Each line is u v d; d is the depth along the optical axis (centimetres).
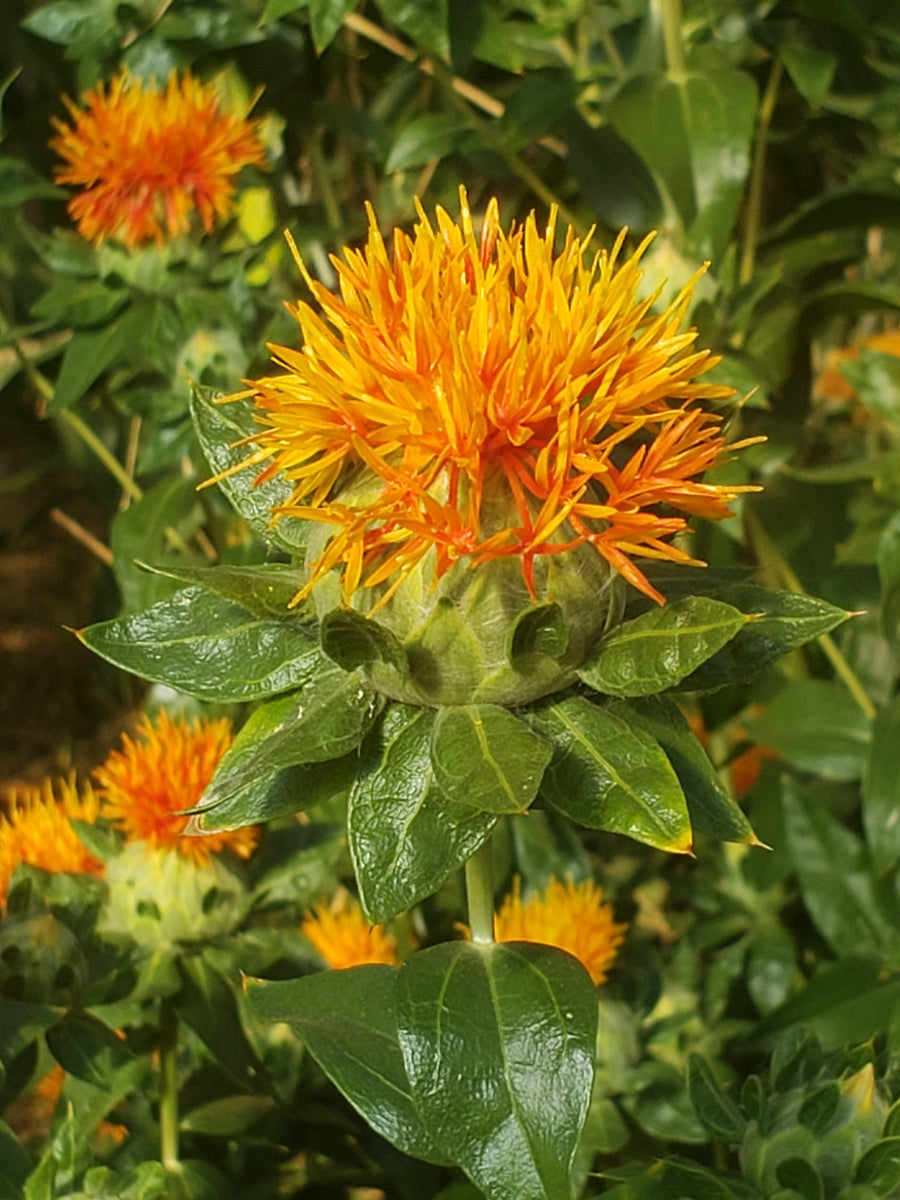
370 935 18
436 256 10
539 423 10
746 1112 13
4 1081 14
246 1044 16
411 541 10
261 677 11
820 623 11
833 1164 12
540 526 9
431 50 18
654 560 11
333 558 10
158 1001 17
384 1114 12
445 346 10
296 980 12
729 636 9
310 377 10
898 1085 14
